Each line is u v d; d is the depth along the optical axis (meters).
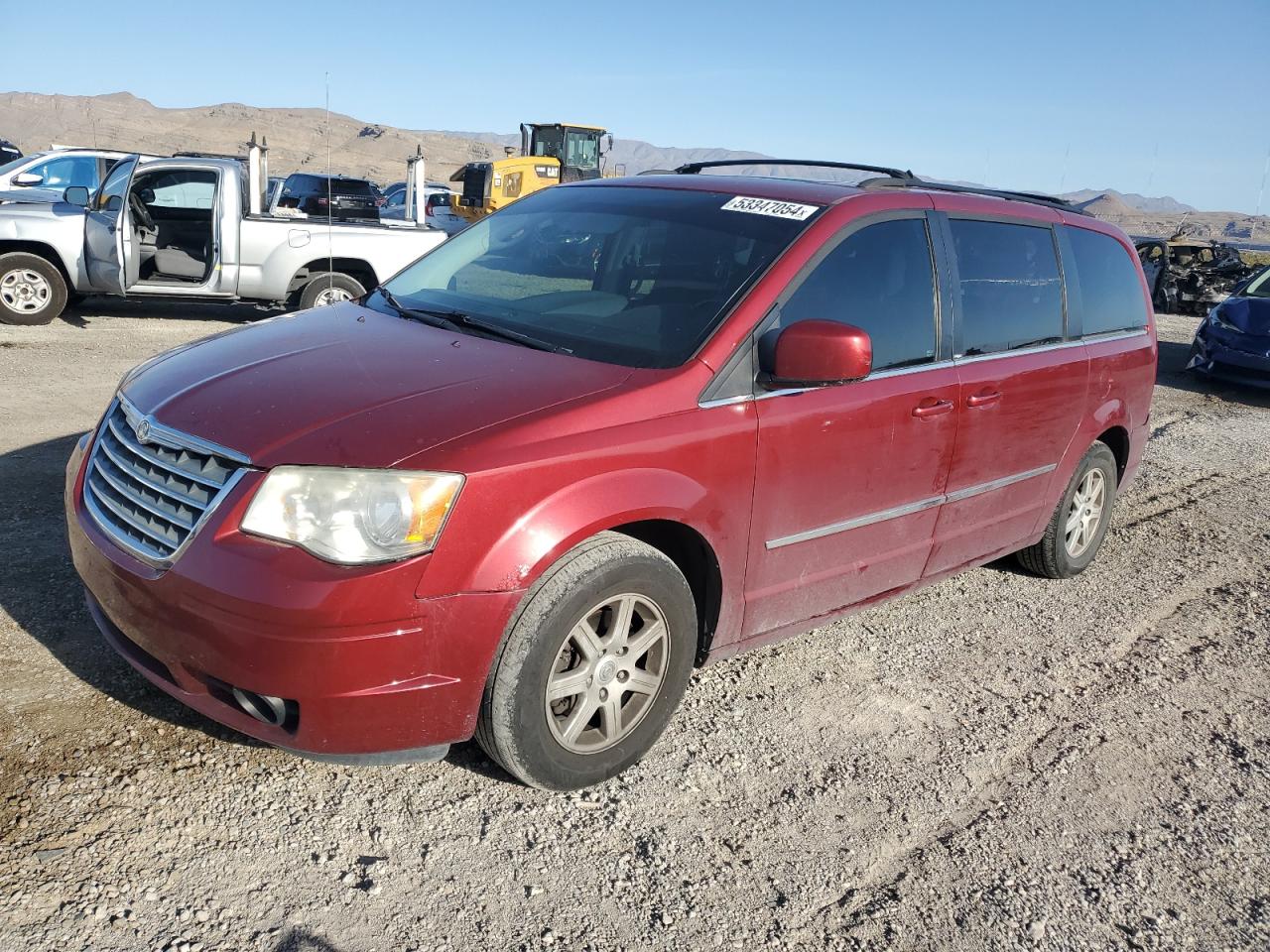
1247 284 13.09
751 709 3.71
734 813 3.07
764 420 3.25
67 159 13.30
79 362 8.25
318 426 2.68
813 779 3.30
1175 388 12.16
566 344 3.33
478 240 4.31
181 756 2.97
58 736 2.97
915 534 4.09
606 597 2.89
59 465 5.39
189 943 2.30
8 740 2.91
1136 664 4.49
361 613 2.48
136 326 10.45
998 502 4.54
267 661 2.47
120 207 9.37
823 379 3.14
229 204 9.88
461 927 2.47
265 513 2.51
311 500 2.51
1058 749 3.69
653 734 3.20
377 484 2.52
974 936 2.67
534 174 25.89
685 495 3.02
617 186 4.32
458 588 2.59
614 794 3.08
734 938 2.55
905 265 3.88
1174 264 21.19
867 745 3.56
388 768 3.06
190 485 2.68
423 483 2.54
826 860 2.91
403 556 2.52
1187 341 16.27
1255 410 11.30
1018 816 3.23
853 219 3.69
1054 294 4.75
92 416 6.54
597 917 2.56
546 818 2.92
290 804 2.84
